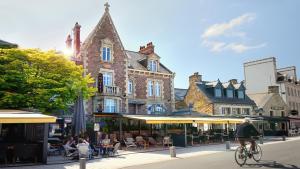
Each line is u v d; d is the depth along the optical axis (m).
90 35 31.11
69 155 17.33
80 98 21.78
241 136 12.93
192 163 14.25
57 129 27.17
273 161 13.60
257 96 50.94
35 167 14.23
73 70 22.52
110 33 32.72
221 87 44.06
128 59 34.56
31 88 20.48
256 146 13.39
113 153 19.55
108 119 27.17
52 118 14.20
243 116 38.50
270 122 44.69
